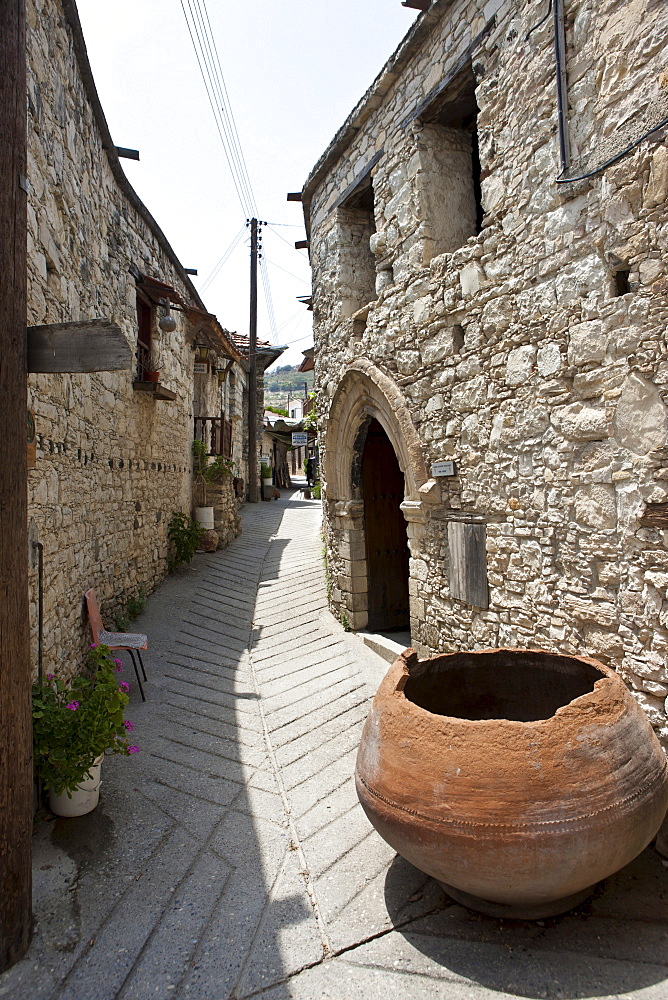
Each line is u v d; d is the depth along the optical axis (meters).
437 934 2.14
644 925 2.11
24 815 2.09
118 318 5.81
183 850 2.69
